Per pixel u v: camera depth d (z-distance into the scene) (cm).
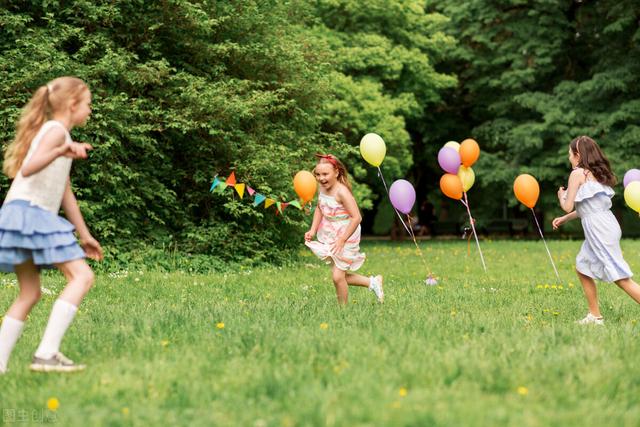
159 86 1066
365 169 1825
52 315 365
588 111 2127
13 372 366
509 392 324
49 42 924
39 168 348
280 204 871
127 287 771
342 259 605
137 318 517
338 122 1755
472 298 704
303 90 1213
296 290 776
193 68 1102
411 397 309
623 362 383
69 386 339
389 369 355
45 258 355
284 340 428
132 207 1057
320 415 283
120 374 355
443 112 2431
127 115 977
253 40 1170
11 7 1000
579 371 355
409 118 2250
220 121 1051
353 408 293
